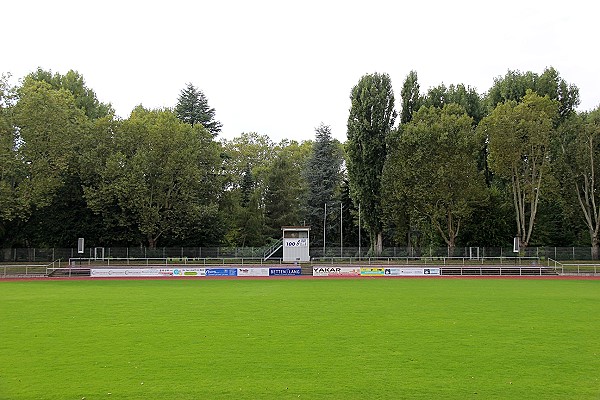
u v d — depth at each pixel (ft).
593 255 217.97
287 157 305.94
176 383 49.19
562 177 228.43
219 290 135.23
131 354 60.08
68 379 50.47
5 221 218.38
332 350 61.93
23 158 199.93
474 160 219.41
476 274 192.54
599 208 226.99
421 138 215.72
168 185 220.02
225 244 252.21
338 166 303.68
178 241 237.04
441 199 220.64
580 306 100.78
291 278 181.98
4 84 203.82
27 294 124.36
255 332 73.00
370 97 232.12
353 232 286.05
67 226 222.89
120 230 227.61
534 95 214.07
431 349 62.44
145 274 186.39
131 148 217.77
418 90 244.83
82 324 79.87
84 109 249.96
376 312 92.27
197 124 248.73
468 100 264.31
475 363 56.13
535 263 207.62
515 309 96.27
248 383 49.14
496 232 241.14
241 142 356.59
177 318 85.56
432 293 126.00
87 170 213.46
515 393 46.42
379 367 54.44
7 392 46.75
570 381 49.88
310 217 288.30
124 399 44.96
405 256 218.18
